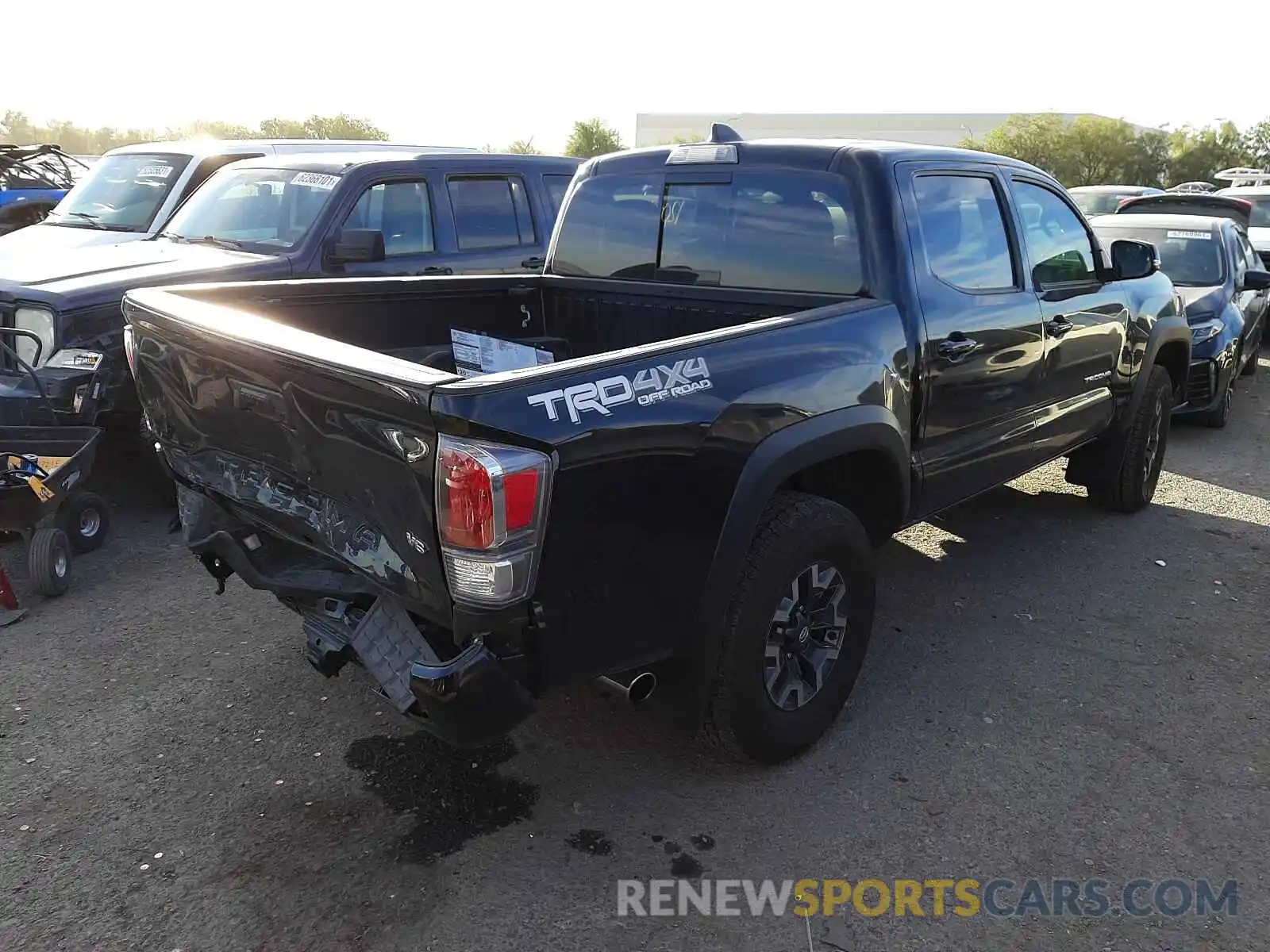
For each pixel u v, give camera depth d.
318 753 3.35
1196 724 3.60
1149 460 5.84
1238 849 2.92
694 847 2.92
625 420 2.47
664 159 4.12
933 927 2.61
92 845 2.87
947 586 4.83
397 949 2.50
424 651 2.49
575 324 4.54
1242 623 4.45
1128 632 4.34
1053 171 48.59
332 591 2.77
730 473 2.78
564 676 2.51
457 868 2.80
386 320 4.11
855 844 2.94
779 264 3.75
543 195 7.54
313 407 2.51
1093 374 4.88
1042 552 5.29
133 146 8.47
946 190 3.82
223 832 2.94
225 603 4.52
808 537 3.07
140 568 4.91
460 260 6.96
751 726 3.09
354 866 2.80
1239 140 51.94
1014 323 4.06
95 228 7.46
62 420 5.06
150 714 3.58
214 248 6.43
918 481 3.71
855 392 3.20
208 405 2.95
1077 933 2.59
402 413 2.26
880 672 3.96
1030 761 3.36
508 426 2.22
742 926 2.61
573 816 3.05
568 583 2.44
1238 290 8.73
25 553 5.15
